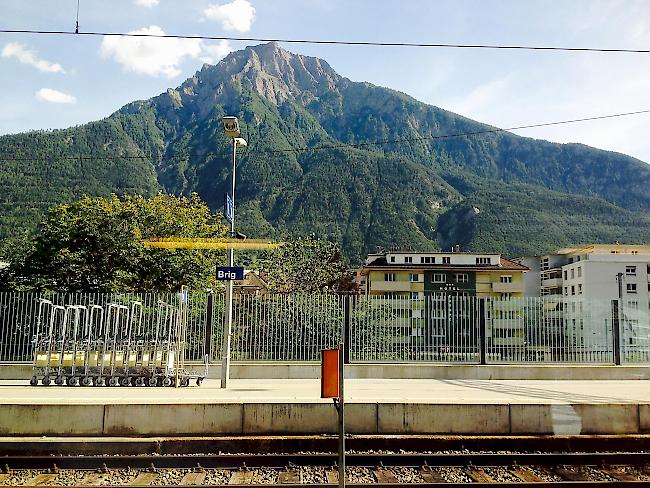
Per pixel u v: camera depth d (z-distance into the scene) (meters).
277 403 12.50
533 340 21.05
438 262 77.12
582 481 9.88
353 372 20.58
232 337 20.67
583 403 12.98
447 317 21.03
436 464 10.96
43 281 32.72
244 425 12.38
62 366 18.20
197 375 18.80
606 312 21.42
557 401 13.25
